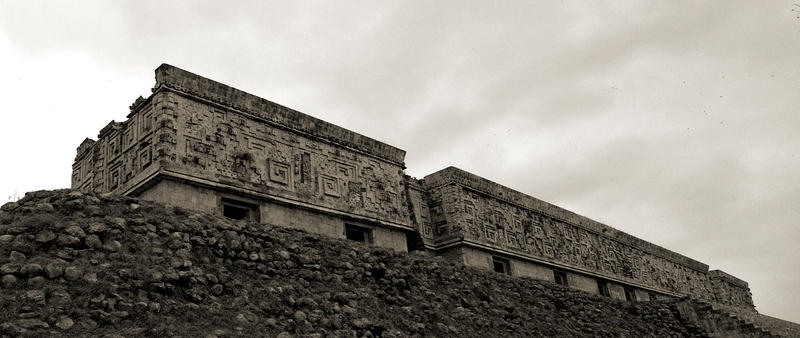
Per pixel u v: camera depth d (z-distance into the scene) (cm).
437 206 3219
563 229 3856
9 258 1291
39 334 1125
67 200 1544
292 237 1938
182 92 2145
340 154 2647
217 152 2170
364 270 1978
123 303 1294
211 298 1478
